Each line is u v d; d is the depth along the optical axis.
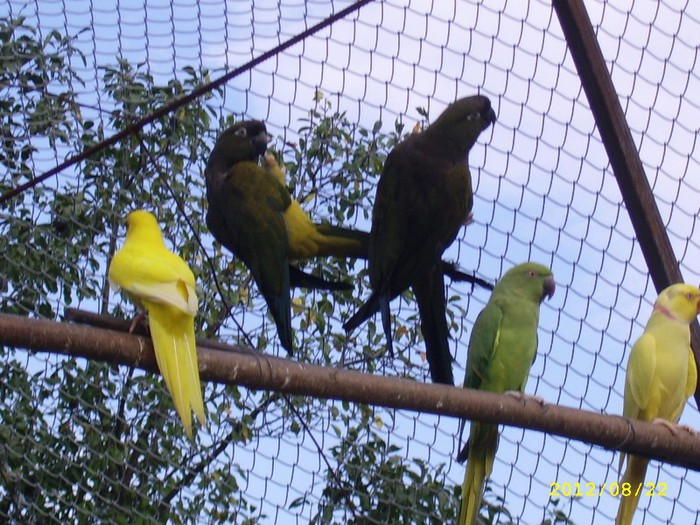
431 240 3.88
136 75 4.62
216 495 4.23
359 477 4.18
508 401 3.15
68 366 4.37
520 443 4.00
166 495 4.28
